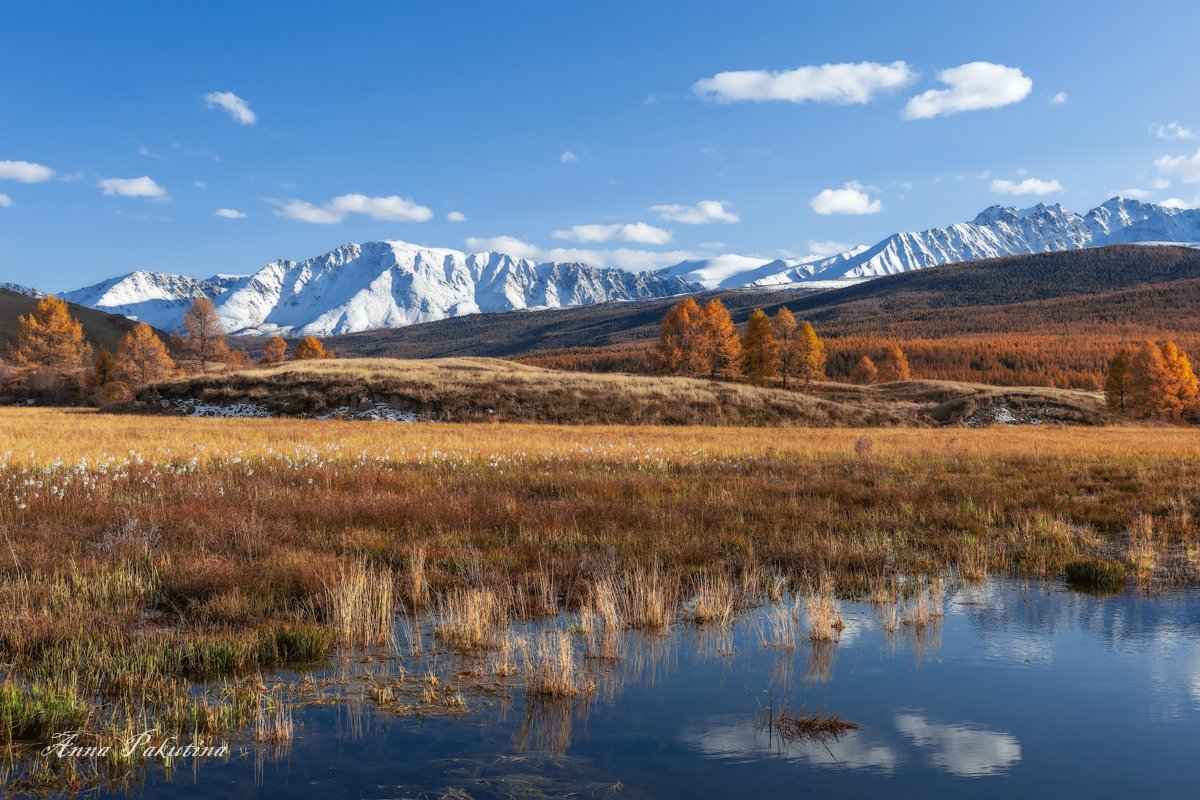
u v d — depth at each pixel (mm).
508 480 18359
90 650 6930
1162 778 5180
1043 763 5395
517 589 9516
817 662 7500
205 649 6973
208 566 9289
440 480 17938
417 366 71000
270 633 7438
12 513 12219
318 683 6734
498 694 6559
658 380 64875
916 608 8875
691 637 8250
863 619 8992
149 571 9445
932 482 19266
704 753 5480
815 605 8594
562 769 5164
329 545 11062
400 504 13906
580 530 12695
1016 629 8602
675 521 13453
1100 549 12656
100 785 4875
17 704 5621
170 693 6332
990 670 7309
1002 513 15094
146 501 13859
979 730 5961
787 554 11578
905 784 5027
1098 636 8344
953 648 7949
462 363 76688
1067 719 6180
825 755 5465
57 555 9805
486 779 4988
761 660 7551
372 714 6086
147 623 8055
